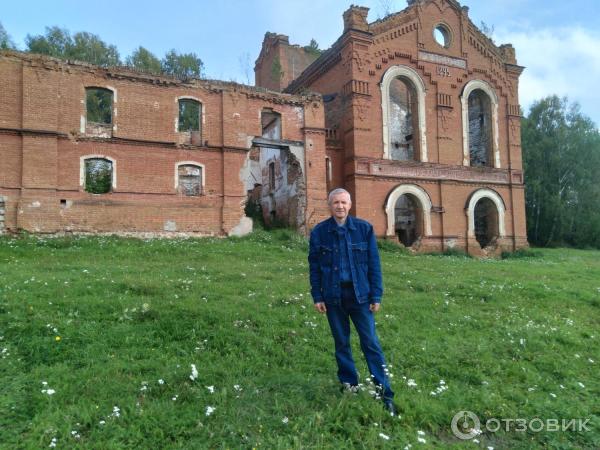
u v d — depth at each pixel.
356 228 5.28
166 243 19.08
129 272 12.24
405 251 25.62
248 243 20.83
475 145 33.16
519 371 6.53
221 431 4.38
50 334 6.75
